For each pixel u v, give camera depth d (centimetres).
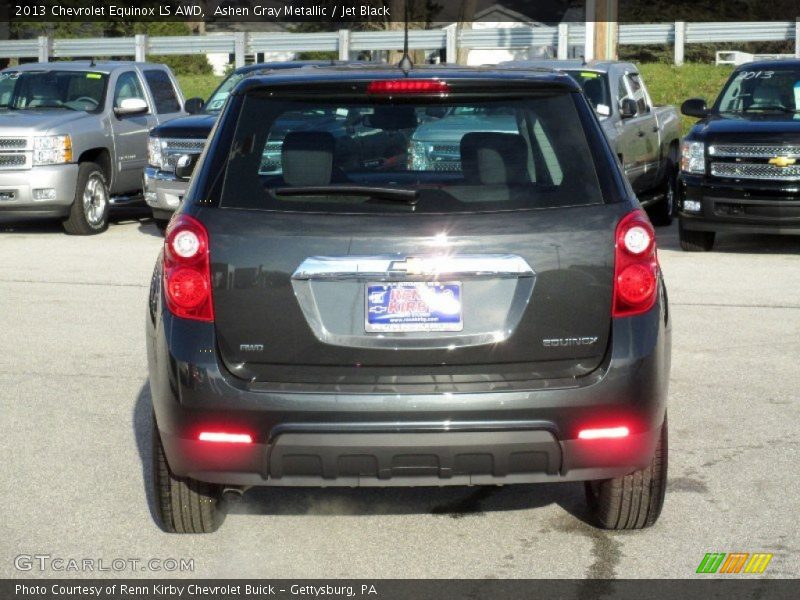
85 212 1484
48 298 1028
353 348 416
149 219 1694
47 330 898
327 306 416
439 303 416
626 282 421
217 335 421
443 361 416
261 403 413
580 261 419
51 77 1593
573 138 437
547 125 439
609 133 1295
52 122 1461
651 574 448
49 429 643
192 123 1398
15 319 939
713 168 1234
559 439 418
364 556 470
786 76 1336
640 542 481
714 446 607
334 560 466
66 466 581
